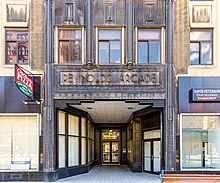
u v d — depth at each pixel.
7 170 15.48
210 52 16.09
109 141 31.84
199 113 15.56
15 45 16.02
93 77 15.49
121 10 15.84
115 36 15.88
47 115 15.42
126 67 15.47
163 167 15.72
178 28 15.96
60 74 15.55
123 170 22.86
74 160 18.61
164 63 15.66
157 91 15.54
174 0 16.03
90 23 15.57
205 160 15.78
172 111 15.46
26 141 15.77
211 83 15.72
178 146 15.51
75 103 15.74
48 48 15.57
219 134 15.86
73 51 15.81
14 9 15.98
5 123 15.87
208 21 16.03
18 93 15.60
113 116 23.67
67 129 17.45
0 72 15.65
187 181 10.32
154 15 15.83
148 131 19.39
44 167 15.35
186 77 15.72
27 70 15.26
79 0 15.83
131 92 15.48
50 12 15.73
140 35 15.92
